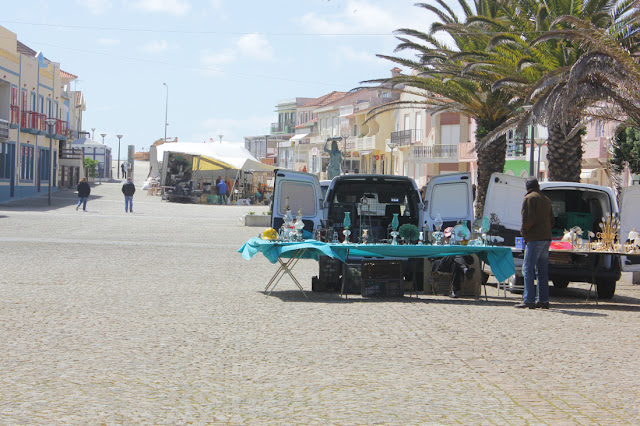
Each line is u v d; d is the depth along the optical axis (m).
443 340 9.12
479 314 11.38
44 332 9.04
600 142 43.22
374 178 14.70
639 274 17.55
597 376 7.47
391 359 8.00
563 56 20.31
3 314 10.16
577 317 11.40
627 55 16.97
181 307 11.28
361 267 13.04
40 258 18.17
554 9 20.48
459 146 62.62
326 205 14.72
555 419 5.96
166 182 58.19
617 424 5.87
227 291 13.34
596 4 20.23
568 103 16.34
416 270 13.83
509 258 12.83
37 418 5.68
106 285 13.63
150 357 7.86
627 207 14.98
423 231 14.09
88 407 6.01
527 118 19.30
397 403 6.31
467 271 13.27
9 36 50.78
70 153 70.75
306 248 12.99
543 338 9.45
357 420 5.80
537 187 12.41
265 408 6.10
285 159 114.88
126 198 41.97
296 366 7.60
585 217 15.48
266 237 13.09
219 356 8.00
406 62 25.83
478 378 7.26
